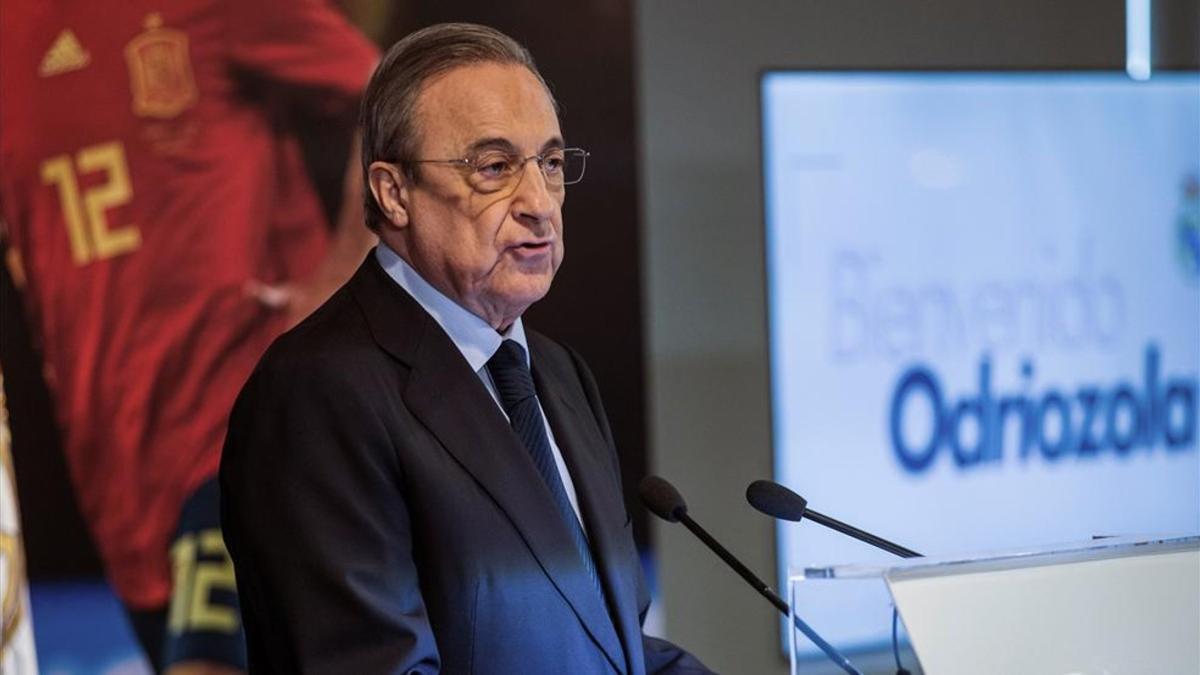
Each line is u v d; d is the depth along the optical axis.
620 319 9.73
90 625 9.05
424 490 4.08
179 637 9.13
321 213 9.24
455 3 9.37
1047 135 10.98
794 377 10.41
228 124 9.12
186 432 9.13
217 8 9.08
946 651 3.54
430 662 3.94
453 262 4.29
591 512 4.59
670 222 10.37
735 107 10.51
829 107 10.47
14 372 8.95
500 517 4.18
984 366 10.84
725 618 10.44
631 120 9.68
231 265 9.15
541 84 4.43
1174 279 11.27
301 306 9.23
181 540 9.14
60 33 8.91
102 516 9.06
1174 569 3.92
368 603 3.88
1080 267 11.05
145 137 9.02
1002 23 11.23
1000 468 10.88
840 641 3.65
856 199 10.53
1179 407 11.32
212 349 9.14
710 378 10.46
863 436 10.56
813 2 10.71
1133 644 3.76
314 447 4.03
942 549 10.75
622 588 4.52
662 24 10.33
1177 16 11.62
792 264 10.40
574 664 4.20
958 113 10.76
